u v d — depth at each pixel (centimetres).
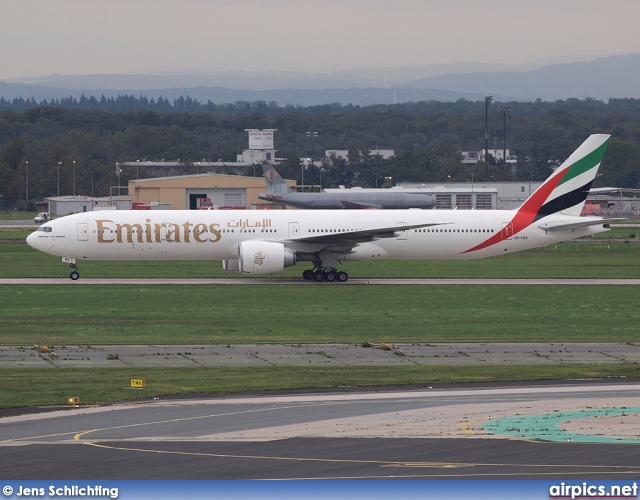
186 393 12025
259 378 13075
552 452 8762
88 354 14950
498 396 11800
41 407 11131
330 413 10700
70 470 8188
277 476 7962
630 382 12850
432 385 12656
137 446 9062
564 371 13712
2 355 14775
